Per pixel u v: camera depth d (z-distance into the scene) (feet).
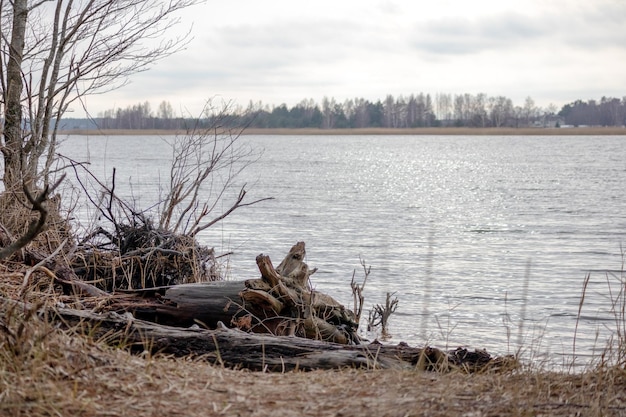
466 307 48.98
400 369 19.56
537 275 63.05
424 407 15.31
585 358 31.45
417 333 40.32
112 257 34.55
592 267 67.51
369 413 14.84
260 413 14.67
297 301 29.45
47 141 40.04
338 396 15.99
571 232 96.89
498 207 135.95
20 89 39.73
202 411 14.58
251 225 96.68
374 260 69.97
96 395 14.76
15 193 34.76
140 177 167.43
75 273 33.17
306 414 14.74
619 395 16.90
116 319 20.90
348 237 88.12
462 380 17.61
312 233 91.09
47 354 15.55
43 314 20.06
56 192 41.22
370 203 141.18
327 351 20.65
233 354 20.39
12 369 15.02
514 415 14.93
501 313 46.68
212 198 130.82
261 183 192.34
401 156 427.74
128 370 16.15
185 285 29.45
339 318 30.58
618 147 578.66
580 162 345.31
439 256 74.08
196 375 17.02
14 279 28.78
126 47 41.37
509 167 304.71
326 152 485.97
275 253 71.46
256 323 28.91
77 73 40.52
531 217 117.70
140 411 14.25
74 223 38.68
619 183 203.62
